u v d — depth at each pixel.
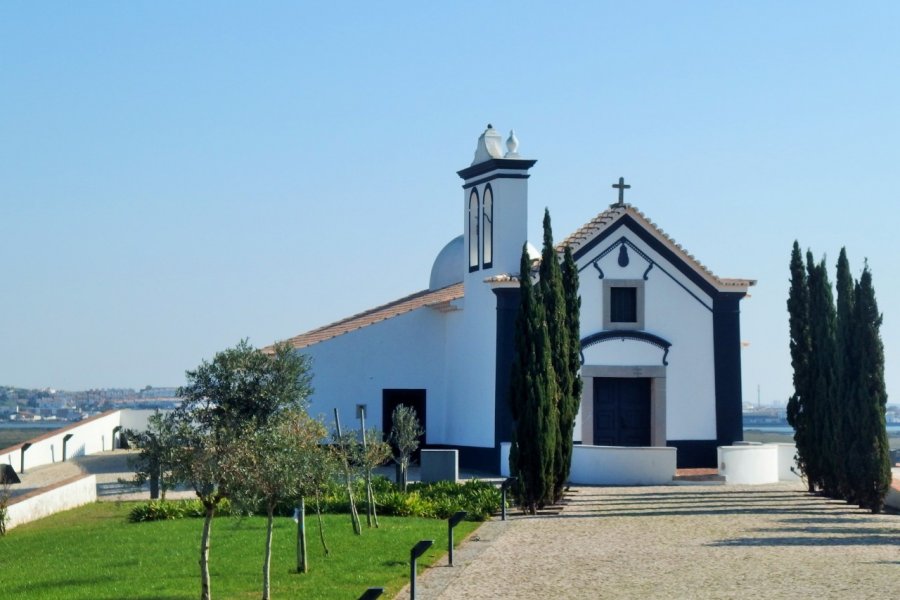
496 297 38.22
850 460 29.17
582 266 38.16
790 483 35.38
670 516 27.09
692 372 38.69
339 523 26.23
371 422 41.16
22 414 158.38
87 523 27.62
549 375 28.58
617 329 38.22
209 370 17.97
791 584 18.34
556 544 22.88
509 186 38.66
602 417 38.41
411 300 49.19
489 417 38.75
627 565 20.30
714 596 17.50
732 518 26.67
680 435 38.47
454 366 41.28
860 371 29.45
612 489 33.25
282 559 21.31
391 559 21.11
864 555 21.17
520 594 17.91
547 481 28.33
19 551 23.56
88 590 18.42
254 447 17.12
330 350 40.97
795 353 32.44
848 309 29.95
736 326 39.06
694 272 38.78
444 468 33.62
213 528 25.67
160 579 19.39
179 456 16.67
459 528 25.41
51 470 41.75
